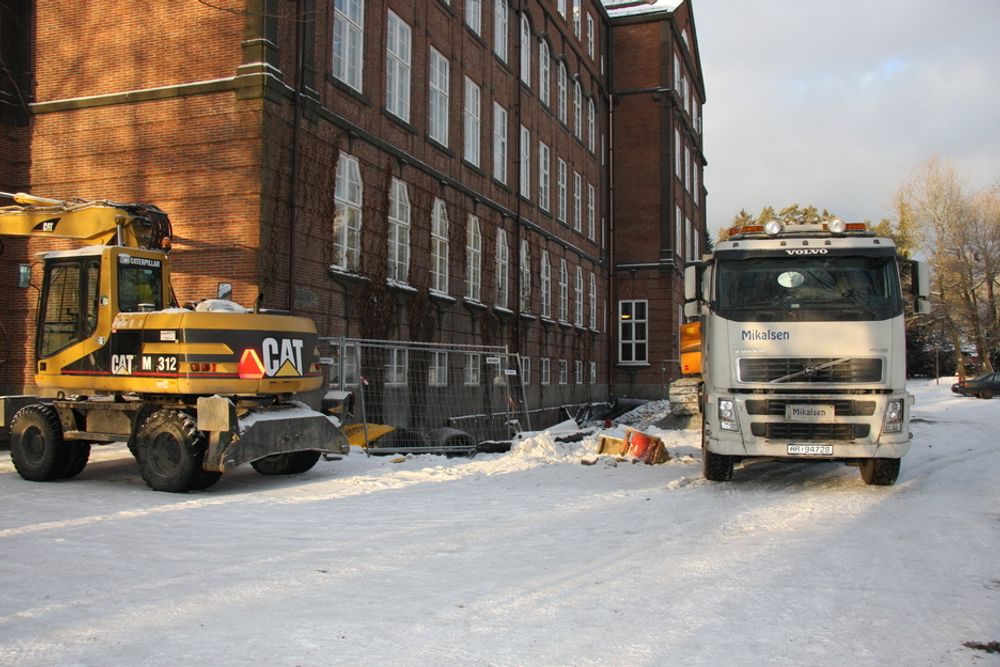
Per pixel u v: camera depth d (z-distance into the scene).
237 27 15.94
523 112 30.70
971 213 57.03
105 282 11.26
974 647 4.72
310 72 17.06
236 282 15.51
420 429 19.17
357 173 18.94
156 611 5.29
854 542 7.55
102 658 4.44
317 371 12.14
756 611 5.39
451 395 22.97
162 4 16.56
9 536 7.58
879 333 10.49
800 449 10.49
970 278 56.66
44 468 11.41
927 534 7.91
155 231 12.34
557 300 34.12
